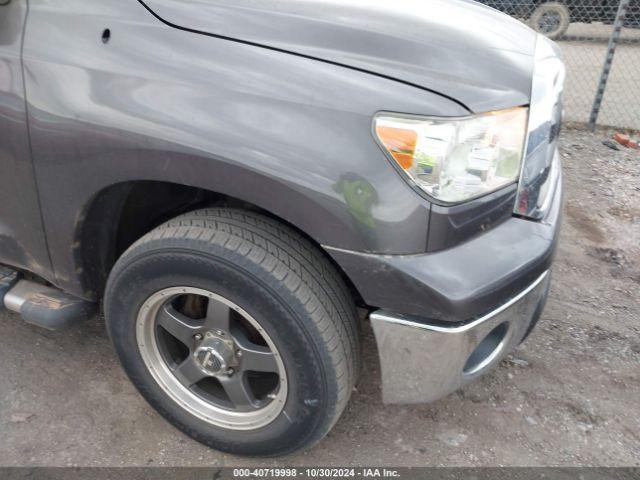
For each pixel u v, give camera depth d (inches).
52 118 68.3
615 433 89.3
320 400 69.6
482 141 62.2
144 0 68.2
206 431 79.6
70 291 82.8
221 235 65.7
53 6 70.3
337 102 60.4
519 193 67.9
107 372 95.3
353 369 71.7
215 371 75.6
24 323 104.8
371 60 64.0
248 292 65.6
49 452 81.5
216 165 61.9
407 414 91.0
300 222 62.1
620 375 100.7
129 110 64.4
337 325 67.2
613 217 154.3
